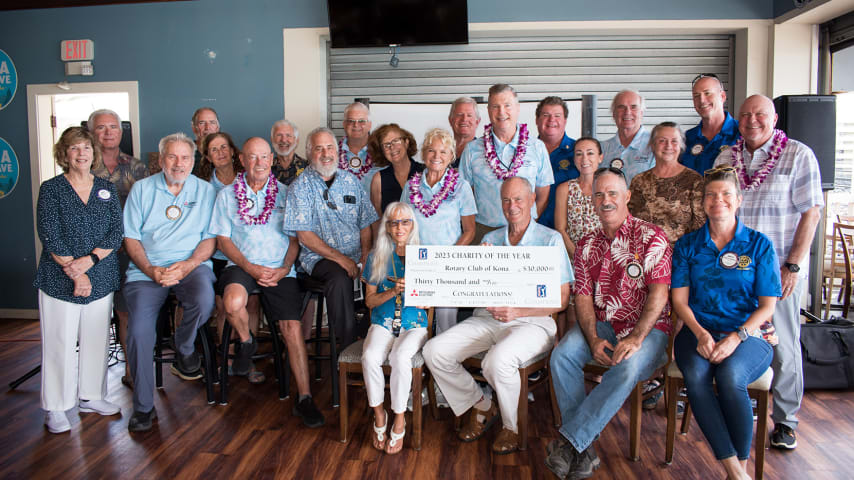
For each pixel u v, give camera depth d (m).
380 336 2.51
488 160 3.01
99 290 2.71
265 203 3.03
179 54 4.77
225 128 4.77
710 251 2.24
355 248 3.11
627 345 2.20
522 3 4.50
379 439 2.46
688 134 3.12
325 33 4.66
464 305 2.44
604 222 2.40
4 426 2.72
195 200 2.97
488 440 2.56
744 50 4.46
